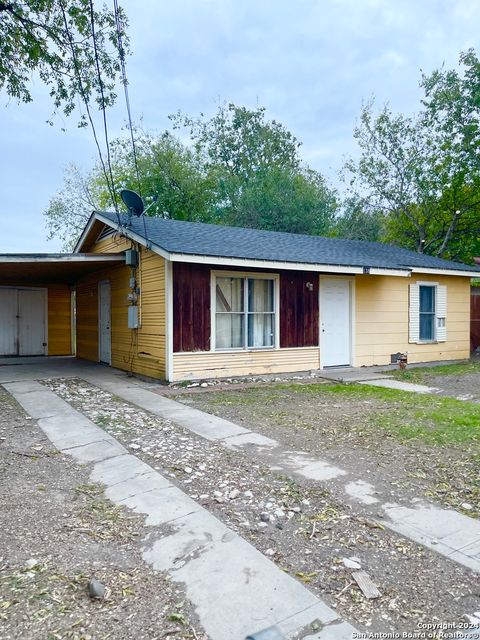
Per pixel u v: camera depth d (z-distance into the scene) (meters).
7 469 4.11
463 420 5.80
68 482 3.81
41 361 13.32
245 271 9.23
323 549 2.76
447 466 4.15
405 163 21.19
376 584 2.42
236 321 9.27
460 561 2.63
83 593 2.33
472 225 20.12
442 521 3.11
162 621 2.13
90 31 8.10
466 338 13.41
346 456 4.42
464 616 2.17
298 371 10.04
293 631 2.06
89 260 9.46
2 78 8.30
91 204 30.38
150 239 8.33
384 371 10.68
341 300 10.83
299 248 10.80
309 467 4.11
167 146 27.84
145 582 2.43
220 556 2.66
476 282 20.30
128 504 3.37
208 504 3.36
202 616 2.16
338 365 10.77
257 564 2.58
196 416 6.05
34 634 2.04
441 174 19.98
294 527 3.03
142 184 26.78
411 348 12.09
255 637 1.98
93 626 2.10
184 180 27.38
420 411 6.38
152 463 4.23
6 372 10.52
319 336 10.40
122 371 10.62
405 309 11.95
